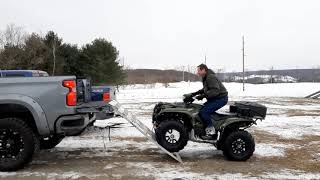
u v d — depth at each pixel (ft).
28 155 21.62
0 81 21.85
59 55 126.93
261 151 27.43
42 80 21.89
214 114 25.39
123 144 29.68
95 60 129.59
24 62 112.47
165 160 24.75
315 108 60.75
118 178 20.65
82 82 25.30
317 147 29.01
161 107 26.16
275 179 20.67
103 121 41.52
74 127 22.03
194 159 25.03
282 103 71.67
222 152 27.04
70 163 23.84
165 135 24.79
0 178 20.48
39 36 124.88
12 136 21.68
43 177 20.74
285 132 35.73
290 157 25.77
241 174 21.57
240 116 25.23
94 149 27.94
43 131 21.76
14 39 118.73
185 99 26.17
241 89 113.50
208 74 25.17
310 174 21.67
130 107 61.93
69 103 21.80
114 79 132.46
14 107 22.15
